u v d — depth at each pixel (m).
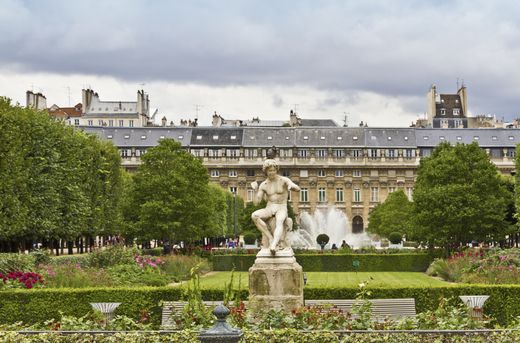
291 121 165.75
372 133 154.50
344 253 71.00
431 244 67.06
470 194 64.06
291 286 24.62
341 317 20.05
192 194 69.75
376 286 32.69
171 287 31.44
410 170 151.75
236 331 13.01
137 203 68.88
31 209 56.97
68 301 30.48
